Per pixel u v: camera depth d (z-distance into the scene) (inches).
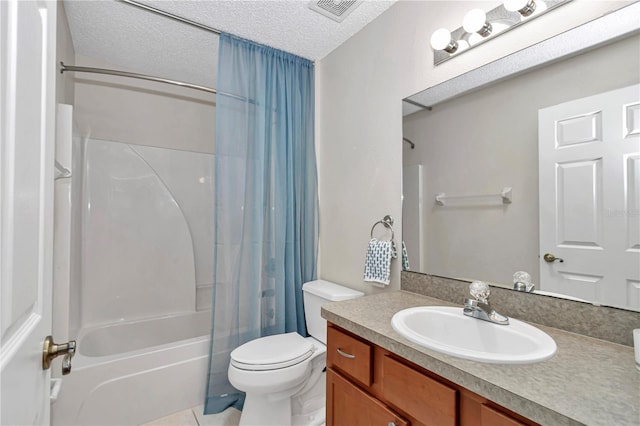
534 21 43.2
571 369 28.8
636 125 34.7
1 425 16.8
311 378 68.1
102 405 61.6
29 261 22.2
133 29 73.4
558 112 40.9
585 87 38.5
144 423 65.6
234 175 73.4
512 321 40.6
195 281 105.0
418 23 59.4
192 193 105.7
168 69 94.6
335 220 81.5
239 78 75.3
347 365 43.8
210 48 82.0
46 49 26.0
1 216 17.4
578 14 39.0
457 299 52.2
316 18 69.2
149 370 66.7
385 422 36.6
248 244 74.7
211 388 69.9
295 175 83.3
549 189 41.8
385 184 66.6
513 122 45.7
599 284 36.9
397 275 63.3
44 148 25.7
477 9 45.9
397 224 63.6
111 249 91.3
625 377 27.3
